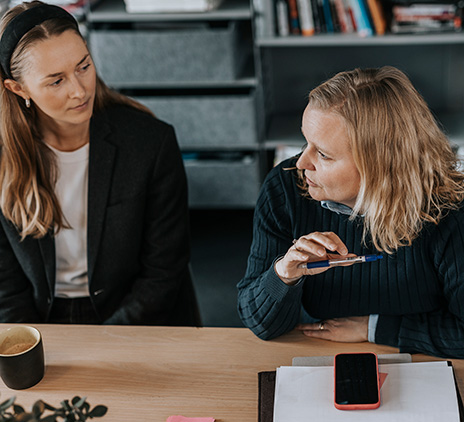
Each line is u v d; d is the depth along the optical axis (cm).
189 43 274
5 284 168
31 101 157
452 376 119
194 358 130
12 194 162
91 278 168
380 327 132
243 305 137
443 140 126
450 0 262
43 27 143
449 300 133
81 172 167
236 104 284
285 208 141
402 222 124
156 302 172
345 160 120
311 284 140
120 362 130
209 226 315
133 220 167
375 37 267
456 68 298
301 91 315
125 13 275
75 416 101
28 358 122
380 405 114
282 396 118
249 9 269
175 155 171
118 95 172
